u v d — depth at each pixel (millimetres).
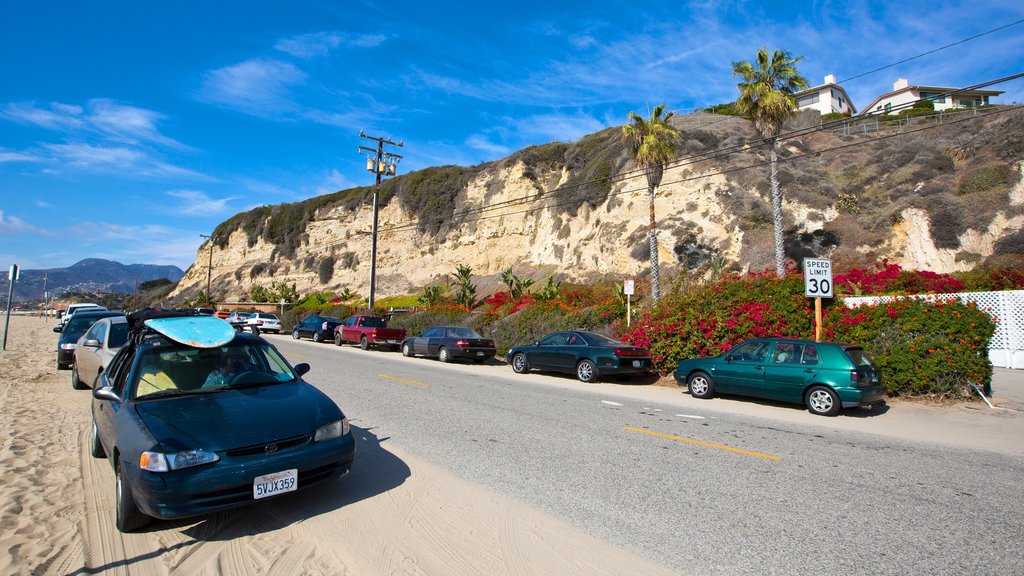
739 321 13766
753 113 22422
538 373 16750
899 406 10742
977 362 10992
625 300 25609
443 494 5379
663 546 4238
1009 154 30156
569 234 44062
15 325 42844
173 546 4242
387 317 31938
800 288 13938
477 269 50656
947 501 5301
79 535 4402
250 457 4453
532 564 3945
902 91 65938
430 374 15680
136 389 5309
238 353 6160
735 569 3873
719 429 8562
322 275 63344
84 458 6457
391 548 4203
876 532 4527
